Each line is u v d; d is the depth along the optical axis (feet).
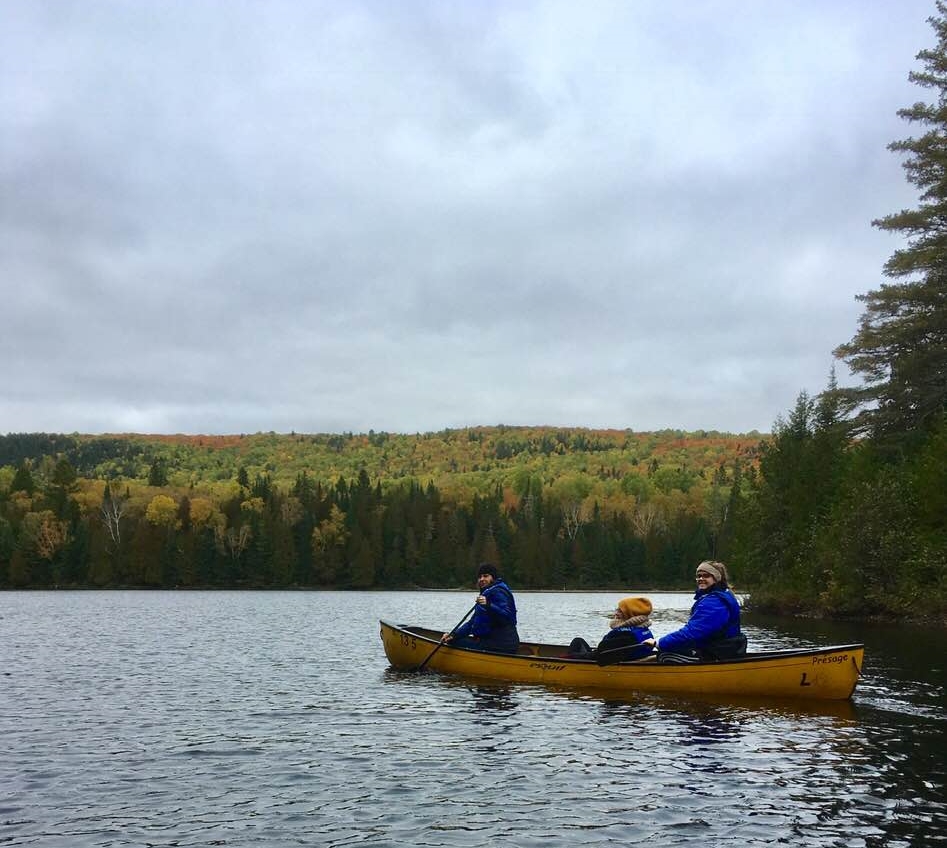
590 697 41.42
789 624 98.43
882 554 103.04
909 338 109.81
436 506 417.28
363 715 37.93
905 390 110.32
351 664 58.49
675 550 349.00
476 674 48.06
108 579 308.81
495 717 36.88
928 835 21.62
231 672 54.44
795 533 127.95
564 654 50.70
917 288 107.34
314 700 42.09
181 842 21.79
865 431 117.08
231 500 381.81
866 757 29.19
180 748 31.91
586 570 350.23
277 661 60.90
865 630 87.76
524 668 45.68
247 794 25.86
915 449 110.73
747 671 40.14
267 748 31.76
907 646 68.49
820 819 22.81
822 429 130.72
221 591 314.14
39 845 21.65
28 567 304.50
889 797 24.67
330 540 354.33
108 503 358.43
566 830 22.24
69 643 78.43
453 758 29.86
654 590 345.31
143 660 62.34
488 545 355.56
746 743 31.42
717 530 335.88
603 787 25.96
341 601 221.87
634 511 440.86
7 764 29.71
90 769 28.96
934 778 26.66
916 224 107.14
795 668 39.42
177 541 318.45
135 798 25.55
